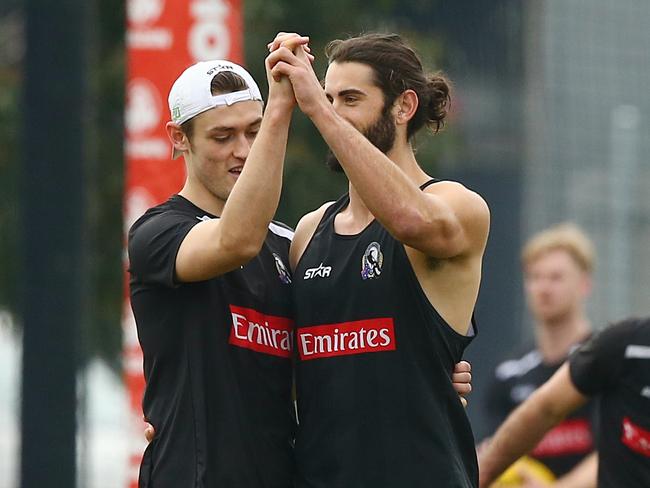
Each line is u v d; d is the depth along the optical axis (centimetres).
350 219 1866
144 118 2784
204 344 1819
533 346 3088
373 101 1819
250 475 1812
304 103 1741
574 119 7731
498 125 7888
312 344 1836
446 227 1764
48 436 2969
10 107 4969
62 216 2984
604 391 2183
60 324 2980
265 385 1844
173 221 1831
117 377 5941
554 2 7781
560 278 2991
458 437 1844
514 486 2803
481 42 7700
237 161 1844
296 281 1859
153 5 2781
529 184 7650
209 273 1781
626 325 2162
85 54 3006
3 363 7850
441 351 1814
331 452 1814
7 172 4988
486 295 7969
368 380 1806
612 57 7856
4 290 5100
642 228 7331
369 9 5394
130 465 2758
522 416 2231
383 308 1806
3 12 5644
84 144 3006
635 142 7450
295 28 5106
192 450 1805
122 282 5062
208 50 2788
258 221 1745
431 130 1898
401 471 1794
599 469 2205
